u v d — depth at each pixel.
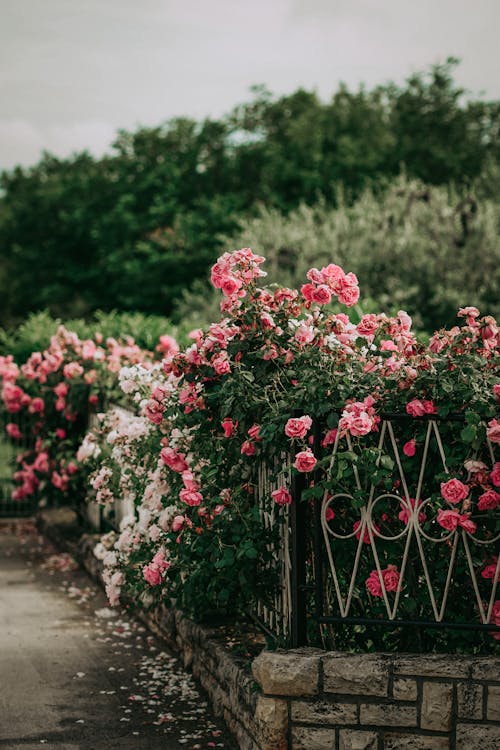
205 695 5.91
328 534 4.94
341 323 5.37
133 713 5.64
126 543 6.70
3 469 12.99
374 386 4.96
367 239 22.95
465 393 4.71
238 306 5.55
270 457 5.29
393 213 23.70
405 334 5.24
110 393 9.46
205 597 5.89
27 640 7.20
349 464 4.83
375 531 4.83
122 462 7.16
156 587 6.24
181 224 39.66
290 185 40.91
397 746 4.61
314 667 4.66
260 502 5.48
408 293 21.28
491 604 4.78
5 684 6.16
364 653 4.72
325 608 4.95
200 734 5.32
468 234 22.61
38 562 10.15
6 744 5.16
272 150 42.41
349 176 39.50
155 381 7.23
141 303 40.19
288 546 5.11
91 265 46.34
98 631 7.43
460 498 4.64
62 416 10.70
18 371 11.38
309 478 5.02
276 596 5.29
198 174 44.41
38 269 47.75
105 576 6.73
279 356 5.44
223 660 5.52
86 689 6.06
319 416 4.95
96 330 13.55
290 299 5.59
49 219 48.31
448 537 4.75
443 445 4.86
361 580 4.98
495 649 4.88
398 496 4.92
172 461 5.96
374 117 43.38
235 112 45.62
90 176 48.25
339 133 42.47
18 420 12.47
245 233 24.89
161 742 5.21
